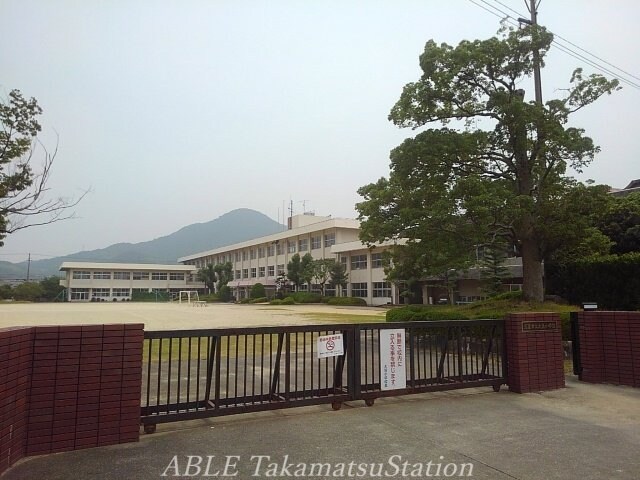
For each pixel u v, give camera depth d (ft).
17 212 26.23
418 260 44.01
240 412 17.97
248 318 88.48
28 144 29.40
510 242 48.78
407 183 45.96
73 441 14.51
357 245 172.86
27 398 13.96
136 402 15.58
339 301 171.83
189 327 66.23
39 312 113.91
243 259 281.13
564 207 44.04
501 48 44.11
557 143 43.57
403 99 46.78
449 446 15.33
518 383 23.45
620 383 25.29
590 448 15.25
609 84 44.91
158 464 13.51
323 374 28.60
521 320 23.86
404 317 46.70
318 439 15.94
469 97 46.65
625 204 55.93
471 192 40.01
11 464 13.05
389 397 22.40
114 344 15.38
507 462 13.98
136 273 300.20
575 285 51.44
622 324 25.45
